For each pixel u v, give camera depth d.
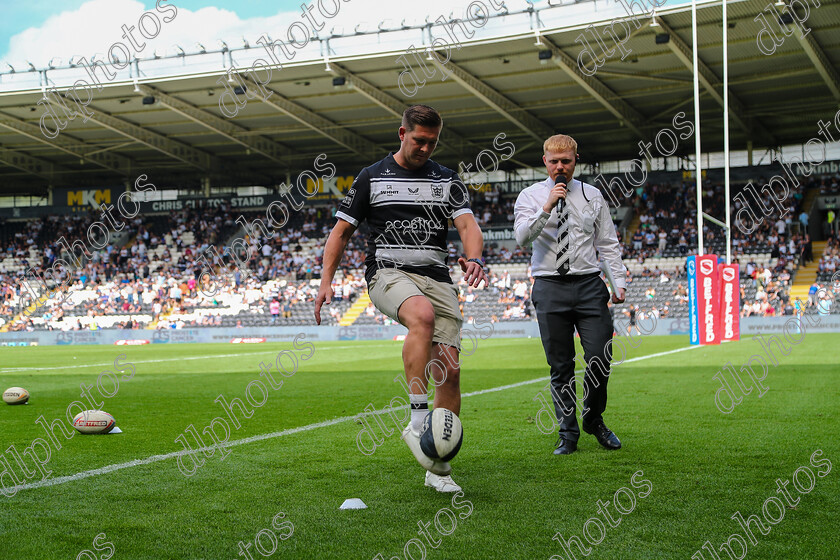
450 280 3.43
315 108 26.12
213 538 2.66
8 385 9.53
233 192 35.19
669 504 3.03
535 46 20.33
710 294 15.04
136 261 31.56
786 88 23.62
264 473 3.73
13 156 31.20
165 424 5.67
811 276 25.75
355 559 2.43
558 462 3.88
